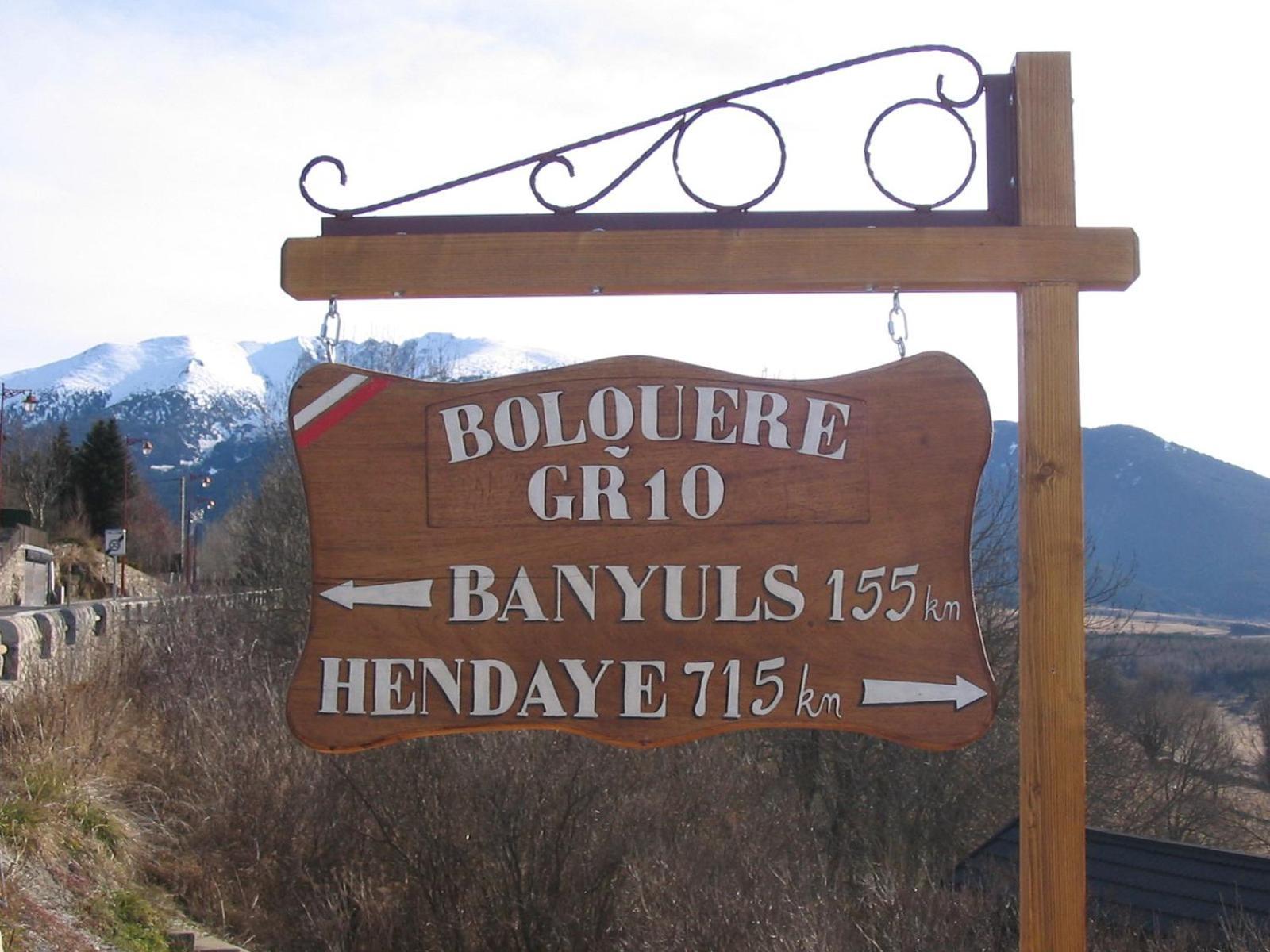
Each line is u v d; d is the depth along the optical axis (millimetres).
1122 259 3158
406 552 3117
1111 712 19625
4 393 49844
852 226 3199
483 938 11523
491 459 3139
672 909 10469
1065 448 3117
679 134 3213
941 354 3133
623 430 3143
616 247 3152
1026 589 3094
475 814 11984
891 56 3205
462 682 3092
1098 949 10344
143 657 16703
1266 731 26359
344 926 10914
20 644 12922
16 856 8711
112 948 8453
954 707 3062
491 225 3209
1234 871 10836
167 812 12219
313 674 3094
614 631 3105
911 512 3111
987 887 11008
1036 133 3197
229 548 35125
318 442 3133
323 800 12281
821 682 3078
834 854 15891
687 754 13367
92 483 61938
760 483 3125
